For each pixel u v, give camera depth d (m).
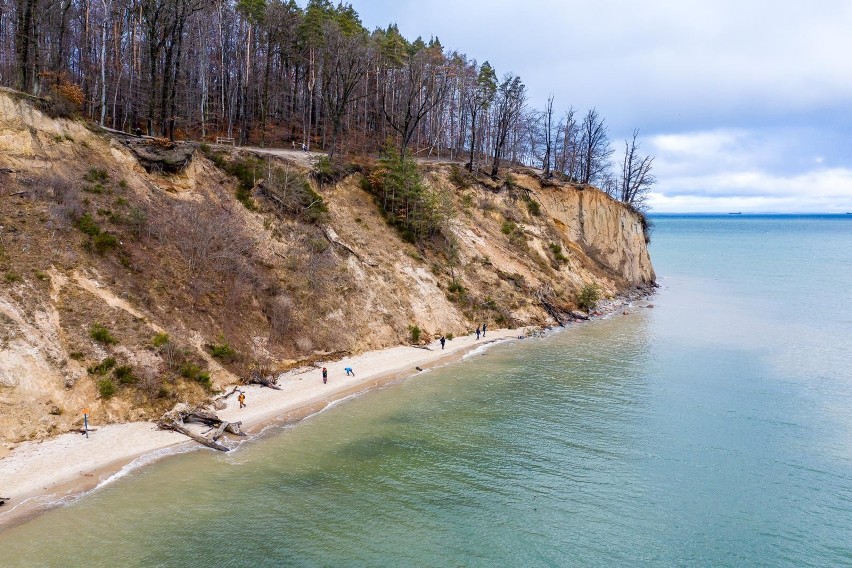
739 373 44.66
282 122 76.75
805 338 56.22
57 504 23.44
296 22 72.25
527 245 70.62
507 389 40.50
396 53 78.12
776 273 113.06
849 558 22.19
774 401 38.50
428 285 55.31
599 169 93.38
